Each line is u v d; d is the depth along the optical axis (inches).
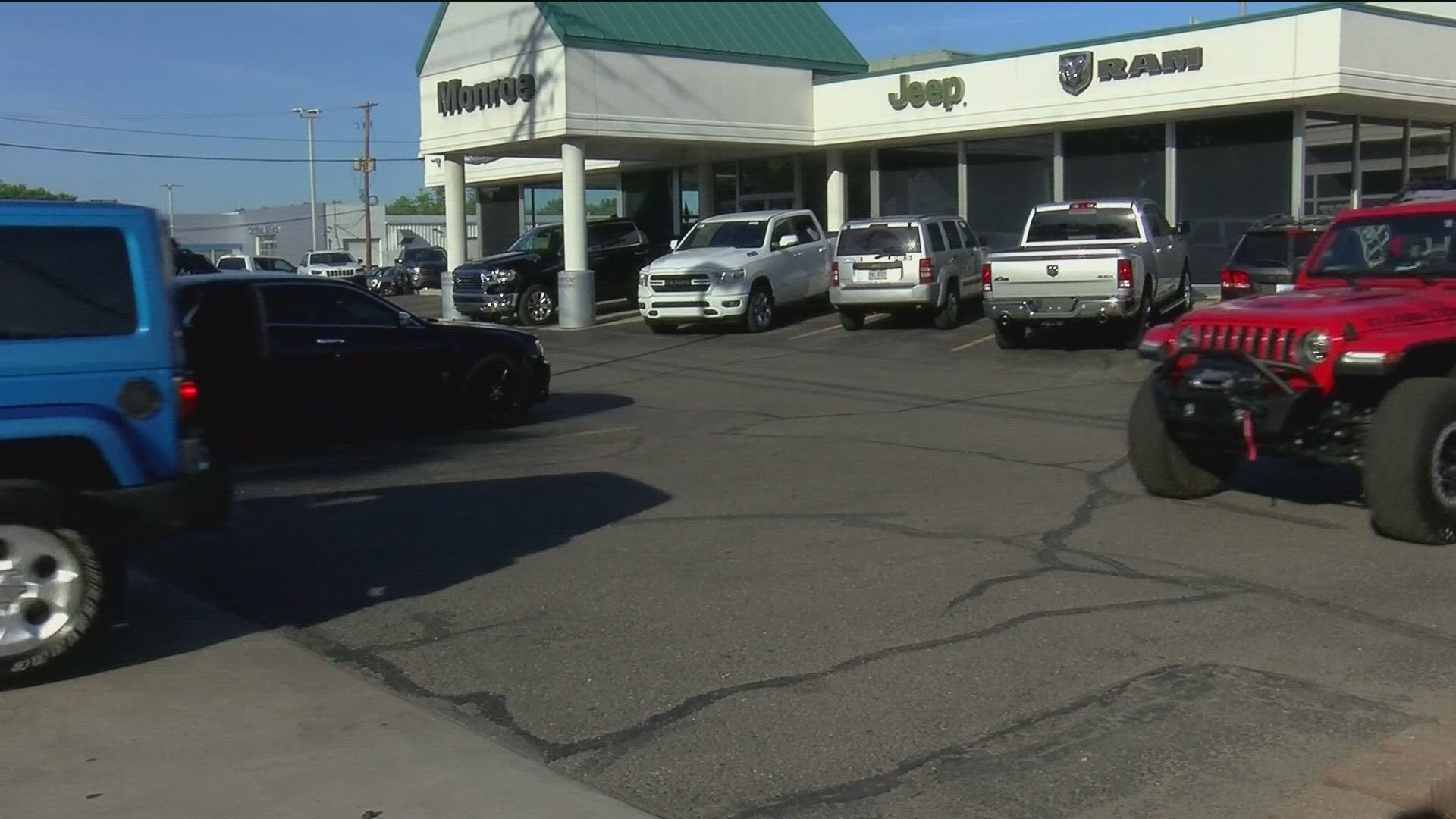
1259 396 313.3
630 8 976.3
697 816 180.7
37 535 230.8
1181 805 179.2
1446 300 326.3
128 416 238.4
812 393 612.7
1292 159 865.5
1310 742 198.4
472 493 396.5
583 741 206.8
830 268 901.8
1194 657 235.6
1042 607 267.1
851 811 180.7
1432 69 850.8
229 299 472.7
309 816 181.9
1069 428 490.0
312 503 386.6
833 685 226.8
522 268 999.0
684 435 502.6
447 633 261.6
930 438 477.7
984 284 720.3
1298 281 373.7
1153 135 928.9
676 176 1277.1
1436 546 309.7
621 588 288.0
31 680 233.0
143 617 276.2
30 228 231.5
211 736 211.0
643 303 893.8
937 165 1057.5
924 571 295.1
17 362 228.7
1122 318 693.3
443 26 1040.8
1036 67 933.2
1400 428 303.9
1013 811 178.9
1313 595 272.4
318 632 265.0
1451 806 177.2
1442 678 223.8
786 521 348.8
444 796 187.9
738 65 1024.2
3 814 182.1
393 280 1743.4
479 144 1019.9
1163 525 336.2
